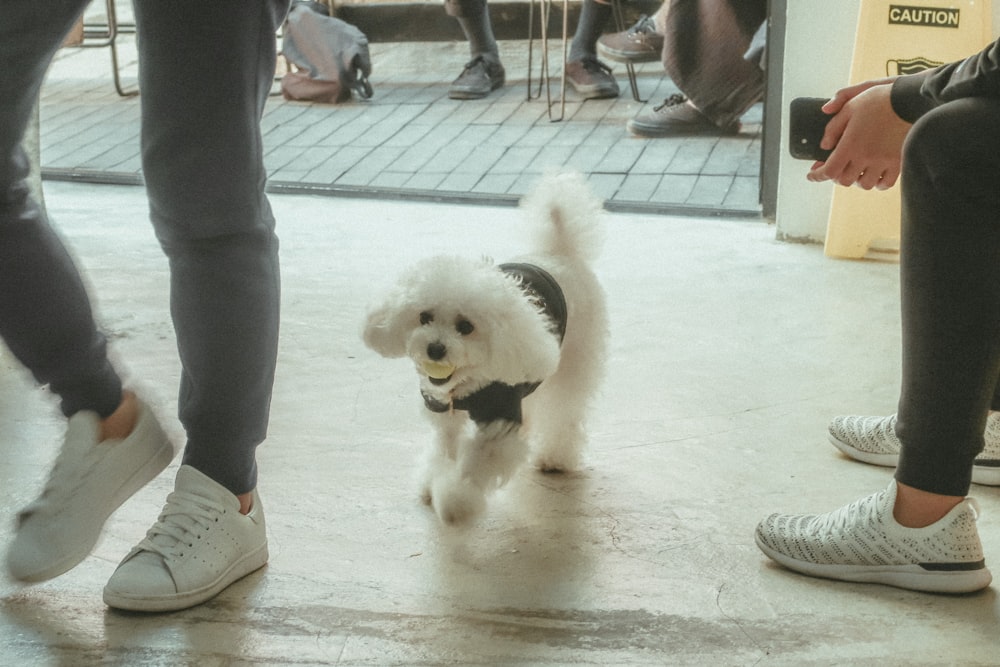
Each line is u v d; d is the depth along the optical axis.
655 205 4.23
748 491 2.16
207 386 1.73
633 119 5.34
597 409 2.55
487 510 2.10
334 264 3.64
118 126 5.59
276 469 2.23
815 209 3.81
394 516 2.06
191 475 1.78
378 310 2.00
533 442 2.26
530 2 6.08
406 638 1.65
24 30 1.45
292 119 5.72
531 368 1.89
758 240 3.90
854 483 2.19
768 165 4.02
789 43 3.72
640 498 2.14
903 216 1.66
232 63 1.53
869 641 1.63
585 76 6.02
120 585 1.69
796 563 1.84
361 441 2.37
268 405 1.82
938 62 3.45
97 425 1.77
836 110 1.88
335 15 6.83
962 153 1.54
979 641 1.63
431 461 2.10
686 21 5.05
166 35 1.50
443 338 1.86
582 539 1.98
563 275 2.22
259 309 1.71
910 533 1.76
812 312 3.20
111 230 3.99
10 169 1.61
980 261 1.58
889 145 1.82
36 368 1.74
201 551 1.74
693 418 2.50
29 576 1.66
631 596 1.78
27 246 1.66
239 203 1.62
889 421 2.23
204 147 1.55
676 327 3.08
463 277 1.88
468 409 2.01
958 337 1.62
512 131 5.41
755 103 5.37
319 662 1.59
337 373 2.75
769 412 2.53
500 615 1.72
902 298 1.69
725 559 1.90
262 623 1.69
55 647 1.62
